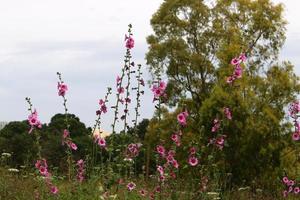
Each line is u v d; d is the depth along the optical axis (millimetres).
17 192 10594
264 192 14672
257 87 28469
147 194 9617
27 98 8664
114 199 8531
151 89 9125
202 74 31844
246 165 24703
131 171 9578
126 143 9617
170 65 31906
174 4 32438
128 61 9398
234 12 32156
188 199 9492
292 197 12508
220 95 24766
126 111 9422
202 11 32062
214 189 10023
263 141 25188
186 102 30750
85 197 8875
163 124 27281
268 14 31625
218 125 9898
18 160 17734
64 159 10602
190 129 26062
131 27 9375
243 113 24922
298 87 28609
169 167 9211
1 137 22734
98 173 9422
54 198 8773
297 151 16219
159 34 32938
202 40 32406
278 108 28141
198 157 9805
